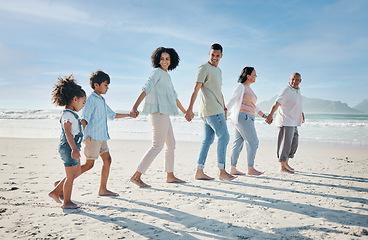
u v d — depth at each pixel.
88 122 2.94
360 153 7.30
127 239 2.01
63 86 2.63
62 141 2.68
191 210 2.71
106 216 2.50
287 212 2.67
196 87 4.05
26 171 4.55
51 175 4.27
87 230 2.17
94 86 3.11
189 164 5.59
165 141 3.92
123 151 7.48
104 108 3.12
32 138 10.36
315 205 2.89
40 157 6.07
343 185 3.79
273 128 17.47
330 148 8.40
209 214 2.60
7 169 4.71
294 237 2.07
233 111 4.54
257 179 4.19
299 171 4.86
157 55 3.77
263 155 7.00
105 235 2.07
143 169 3.66
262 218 2.50
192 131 15.61
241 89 4.39
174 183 3.89
